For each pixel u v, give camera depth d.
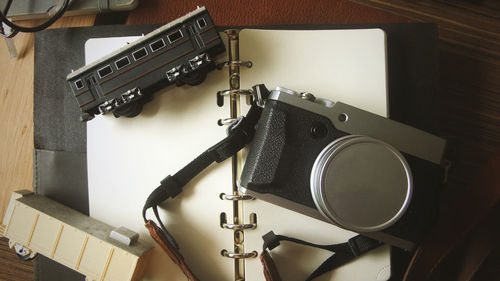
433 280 0.68
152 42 0.57
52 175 0.68
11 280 0.77
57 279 0.67
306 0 0.73
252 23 0.74
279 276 0.57
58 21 0.75
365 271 0.59
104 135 0.63
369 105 0.62
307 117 0.53
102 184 0.63
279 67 0.62
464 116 0.75
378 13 0.73
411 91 0.66
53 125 0.69
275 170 0.54
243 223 0.60
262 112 0.56
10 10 0.73
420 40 0.67
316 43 0.63
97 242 0.57
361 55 0.62
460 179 0.74
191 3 0.75
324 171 0.52
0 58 0.77
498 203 0.64
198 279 0.58
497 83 0.75
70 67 0.69
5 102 0.76
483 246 0.64
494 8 0.75
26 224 0.60
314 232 0.60
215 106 0.63
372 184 0.53
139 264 0.56
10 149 0.75
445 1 0.76
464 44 0.75
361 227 0.53
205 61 0.57
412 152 0.55
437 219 0.57
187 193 0.62
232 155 0.59
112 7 0.72
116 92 0.57
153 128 0.63
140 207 0.62
